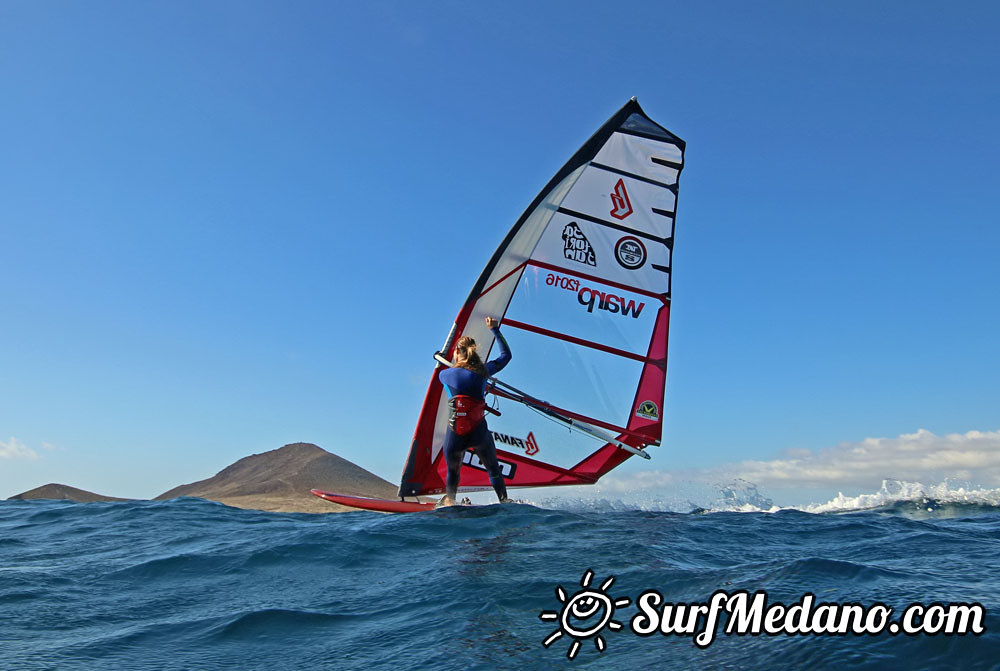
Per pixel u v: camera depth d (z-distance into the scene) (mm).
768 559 4844
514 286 9695
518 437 9695
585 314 9812
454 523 6305
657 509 7863
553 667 2963
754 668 2791
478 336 9664
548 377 9711
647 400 9828
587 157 9812
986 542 5461
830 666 2725
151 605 4352
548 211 9703
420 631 3527
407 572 4711
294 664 3232
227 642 3584
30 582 4918
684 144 10133
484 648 3219
